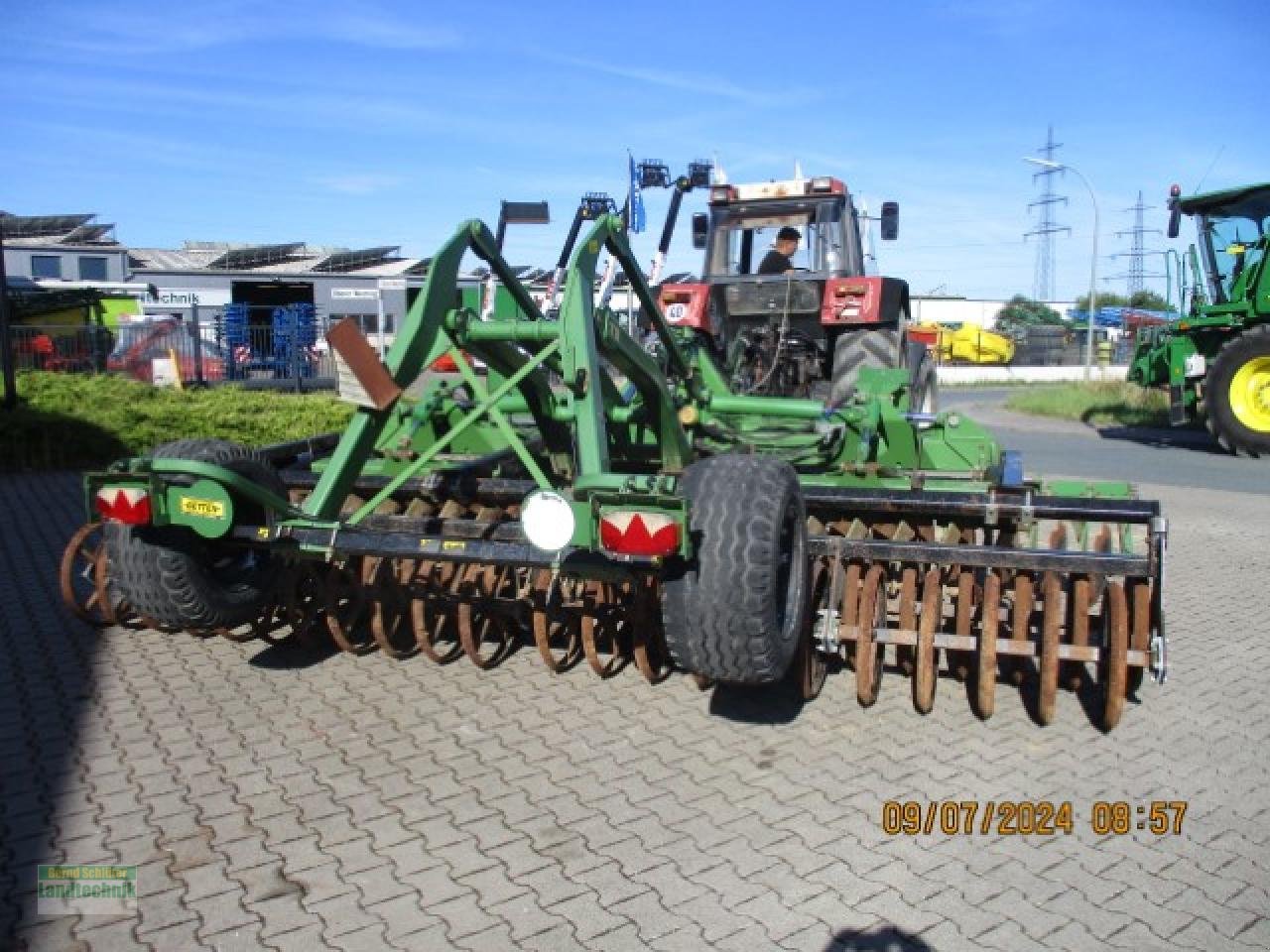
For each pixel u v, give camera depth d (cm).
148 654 516
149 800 365
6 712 442
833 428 579
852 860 331
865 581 436
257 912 299
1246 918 300
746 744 420
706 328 759
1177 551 788
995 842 344
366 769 393
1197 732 436
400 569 500
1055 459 1423
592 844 339
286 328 2128
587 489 355
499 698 466
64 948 282
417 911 300
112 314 2259
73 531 805
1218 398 1453
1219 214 1494
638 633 458
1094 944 287
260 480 438
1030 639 487
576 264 414
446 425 581
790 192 823
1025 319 6000
